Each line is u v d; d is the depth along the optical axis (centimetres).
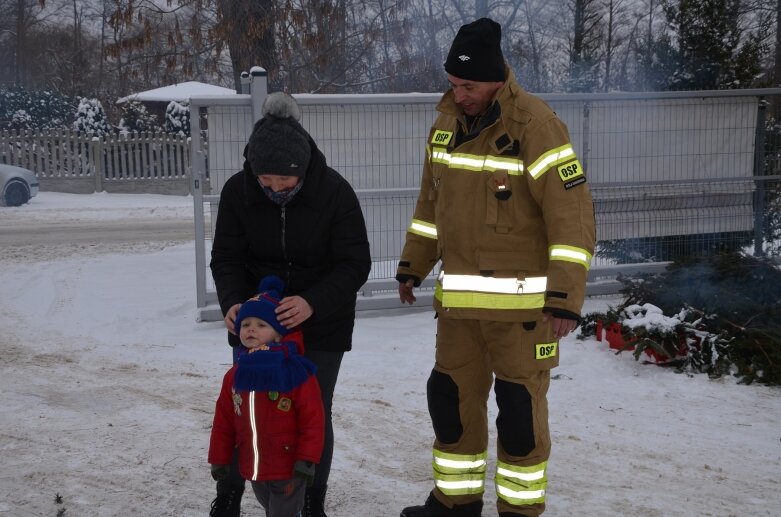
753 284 790
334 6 1867
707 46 1141
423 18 2197
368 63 2047
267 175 366
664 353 699
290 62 1836
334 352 400
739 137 1027
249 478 356
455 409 413
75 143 2431
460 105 402
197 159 879
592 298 998
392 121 923
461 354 409
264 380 346
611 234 992
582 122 975
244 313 357
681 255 1026
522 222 388
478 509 423
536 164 378
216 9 1752
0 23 4581
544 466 397
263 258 396
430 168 432
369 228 927
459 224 397
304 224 384
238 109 879
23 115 2902
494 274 390
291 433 355
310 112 902
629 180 993
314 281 396
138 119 2698
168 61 1923
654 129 997
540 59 2642
